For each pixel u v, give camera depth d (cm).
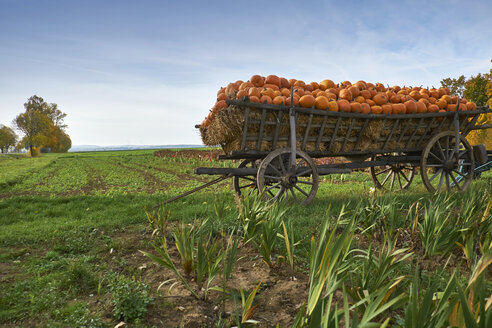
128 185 1256
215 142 564
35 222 519
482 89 2753
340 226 427
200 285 271
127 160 3406
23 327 221
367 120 625
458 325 128
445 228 314
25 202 717
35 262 346
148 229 464
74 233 447
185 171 1797
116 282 288
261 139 557
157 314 237
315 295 149
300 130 591
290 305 245
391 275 264
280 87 645
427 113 686
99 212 591
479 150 769
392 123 663
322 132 602
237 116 519
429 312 143
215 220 467
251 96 533
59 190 1135
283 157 607
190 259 294
